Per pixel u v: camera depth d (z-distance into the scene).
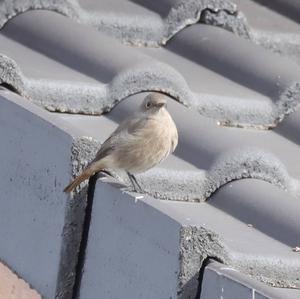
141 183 10.01
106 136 10.44
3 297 10.71
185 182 10.15
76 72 11.16
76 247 9.47
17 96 10.33
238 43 12.40
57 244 9.46
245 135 11.33
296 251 9.42
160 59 12.24
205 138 10.62
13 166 10.06
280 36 13.22
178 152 10.57
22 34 11.74
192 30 12.66
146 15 12.56
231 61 12.19
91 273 9.33
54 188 9.50
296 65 12.26
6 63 10.47
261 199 10.02
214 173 10.26
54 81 10.77
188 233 8.26
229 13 12.81
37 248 9.73
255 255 9.12
